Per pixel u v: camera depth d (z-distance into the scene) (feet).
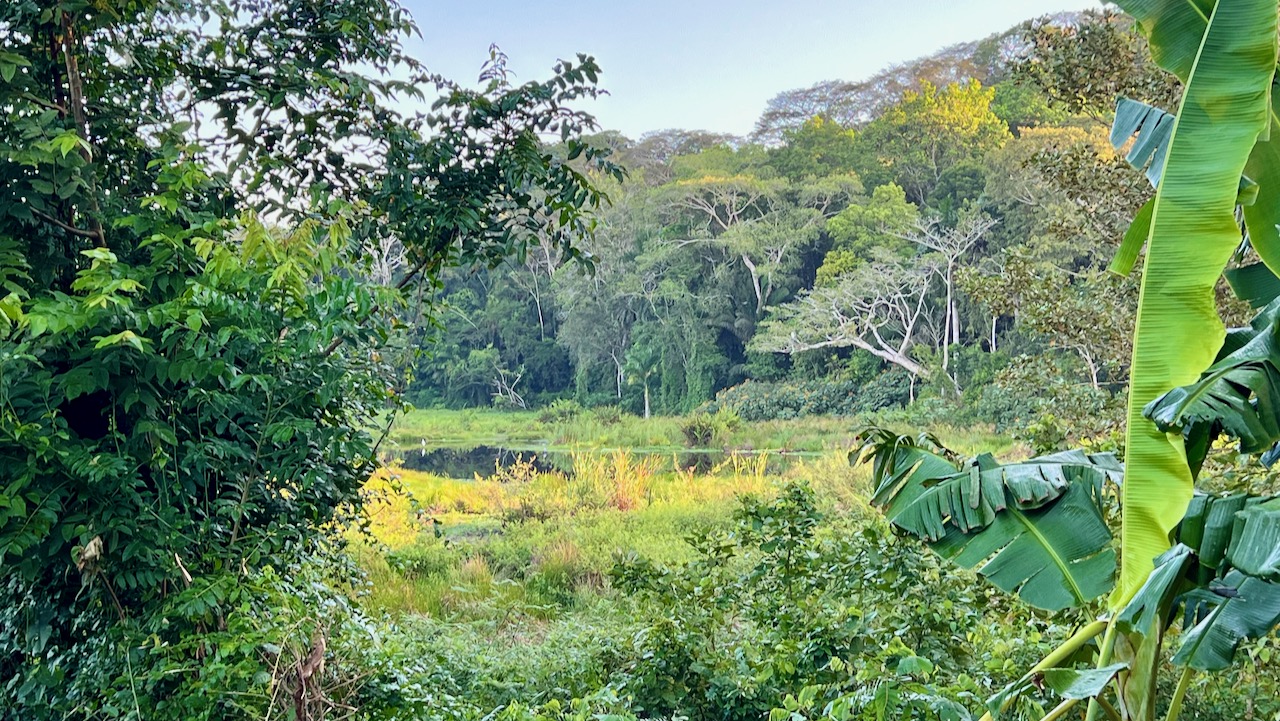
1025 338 66.95
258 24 14.06
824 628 11.73
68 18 11.27
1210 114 6.50
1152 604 6.07
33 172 10.84
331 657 10.74
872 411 77.30
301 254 10.94
